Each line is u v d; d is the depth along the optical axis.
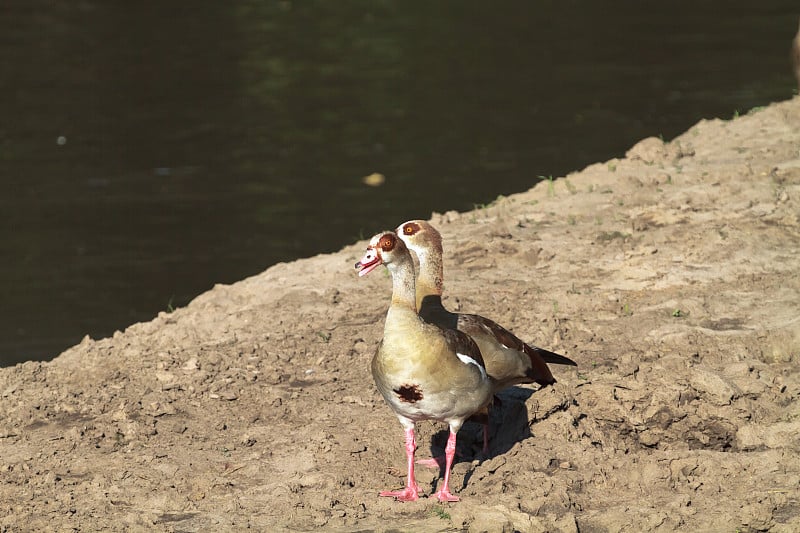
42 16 46.91
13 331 20.09
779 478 10.32
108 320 20.47
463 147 30.06
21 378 13.26
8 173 29.05
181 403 12.33
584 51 39.66
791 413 11.42
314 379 12.84
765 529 9.59
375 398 12.30
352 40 42.84
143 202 26.95
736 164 18.30
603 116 31.95
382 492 10.33
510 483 10.49
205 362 13.31
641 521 9.69
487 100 34.34
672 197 17.17
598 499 10.30
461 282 14.98
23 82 37.47
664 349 12.83
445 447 11.59
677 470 10.62
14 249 24.17
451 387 9.75
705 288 14.30
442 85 36.28
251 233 24.75
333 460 11.03
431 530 9.73
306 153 30.30
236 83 37.38
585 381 11.91
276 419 11.96
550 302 14.20
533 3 48.00
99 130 32.59
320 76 38.00
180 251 23.84
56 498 10.45
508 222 17.08
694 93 33.53
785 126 20.17
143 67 39.34
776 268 14.71
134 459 11.19
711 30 41.59
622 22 43.72
